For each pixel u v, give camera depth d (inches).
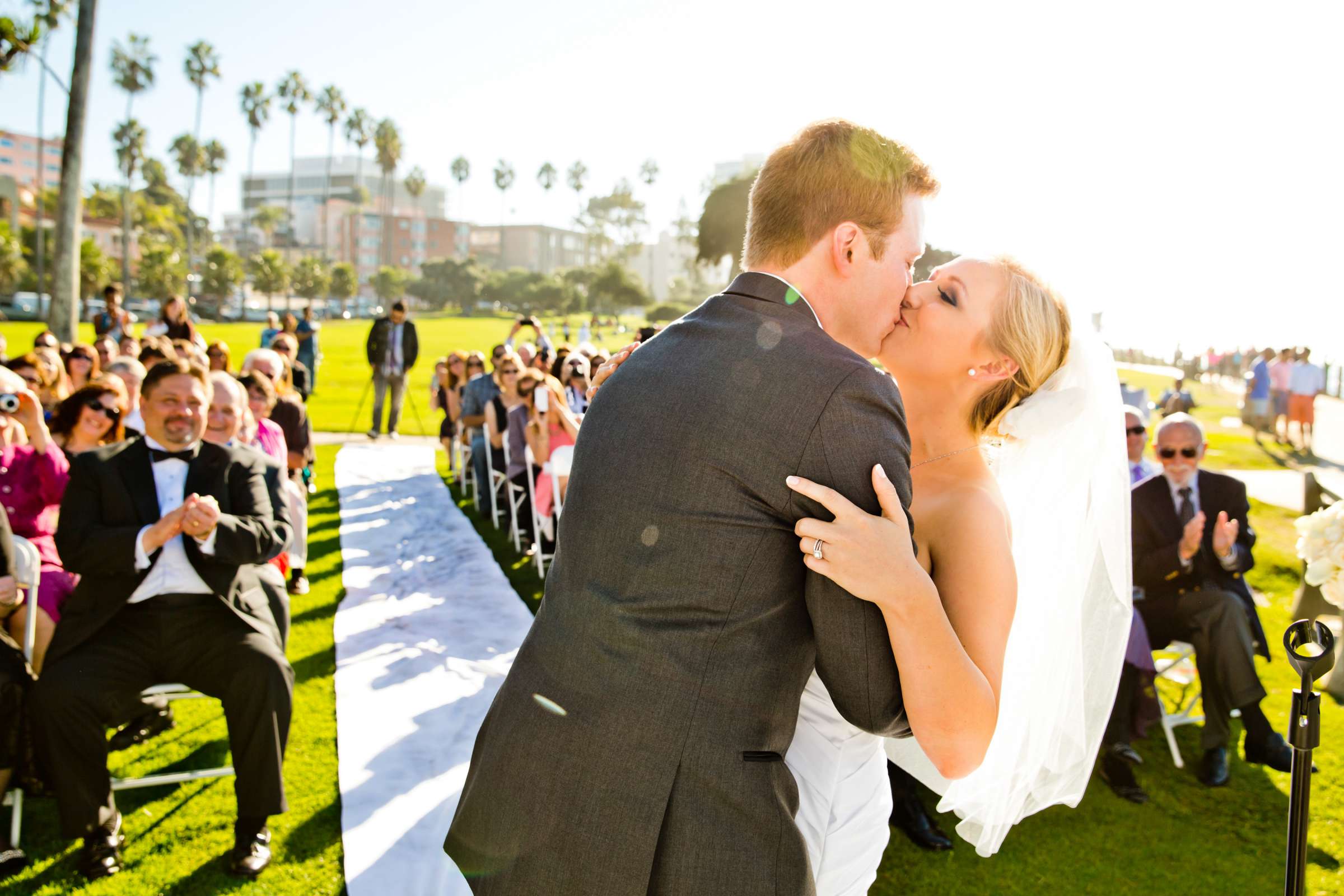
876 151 51.5
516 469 272.5
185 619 121.0
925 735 47.8
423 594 224.1
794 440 44.8
